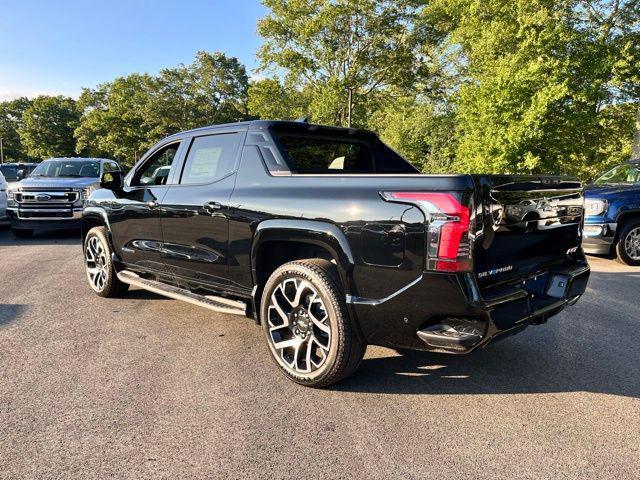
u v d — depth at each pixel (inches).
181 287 175.8
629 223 305.9
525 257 128.2
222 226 147.6
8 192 414.6
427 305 106.4
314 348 128.7
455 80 1289.4
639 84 683.4
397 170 191.8
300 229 124.9
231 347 157.3
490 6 714.2
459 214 101.0
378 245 111.0
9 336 165.9
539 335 172.9
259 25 1230.9
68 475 90.9
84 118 2962.6
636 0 734.5
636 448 101.6
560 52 617.6
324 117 1198.9
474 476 91.6
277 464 94.8
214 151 159.6
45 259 317.4
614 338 169.9
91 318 186.7
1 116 3742.6
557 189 133.6
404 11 1160.8
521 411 117.3
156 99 2358.5
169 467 93.7
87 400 120.2
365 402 121.1
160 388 127.1
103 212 204.1
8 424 108.7
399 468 93.9
